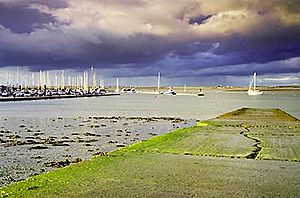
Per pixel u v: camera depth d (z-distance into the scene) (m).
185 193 12.57
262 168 16.94
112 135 38.09
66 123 52.00
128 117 63.94
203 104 121.62
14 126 47.09
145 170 16.14
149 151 21.36
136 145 23.61
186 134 30.75
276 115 57.84
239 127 37.75
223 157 19.78
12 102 118.81
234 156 20.09
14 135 37.34
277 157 19.88
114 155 19.89
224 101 153.75
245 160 18.95
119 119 59.47
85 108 91.31
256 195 12.47
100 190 12.82
